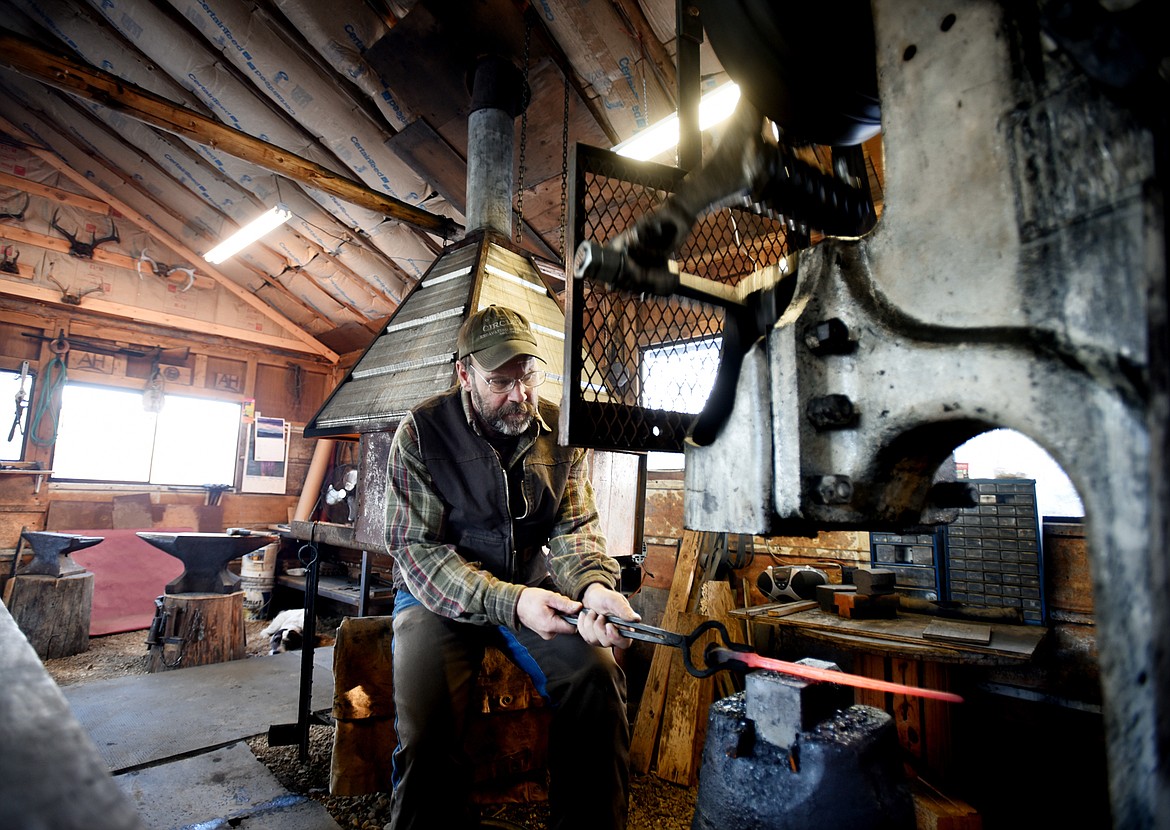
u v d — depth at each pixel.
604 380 1.03
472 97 3.21
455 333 2.44
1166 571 0.32
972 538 2.38
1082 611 2.17
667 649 2.62
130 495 6.08
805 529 0.62
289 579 5.76
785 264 0.65
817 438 0.56
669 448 1.08
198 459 6.65
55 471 5.73
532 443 1.66
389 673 2.02
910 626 2.10
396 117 3.94
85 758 0.34
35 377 5.70
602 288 1.02
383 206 4.12
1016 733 2.35
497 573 1.59
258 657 3.55
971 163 0.47
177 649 3.76
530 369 1.57
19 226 5.70
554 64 3.21
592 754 1.36
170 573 5.74
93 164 5.80
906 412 0.50
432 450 1.59
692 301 0.66
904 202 0.52
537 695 2.10
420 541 1.54
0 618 0.67
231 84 4.16
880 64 0.55
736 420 0.63
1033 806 2.17
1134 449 0.34
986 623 2.24
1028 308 0.42
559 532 1.71
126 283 6.29
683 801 2.22
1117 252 0.37
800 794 0.63
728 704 0.79
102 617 5.10
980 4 0.47
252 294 7.04
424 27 3.20
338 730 1.95
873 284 0.54
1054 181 0.41
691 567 2.96
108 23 4.16
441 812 1.33
